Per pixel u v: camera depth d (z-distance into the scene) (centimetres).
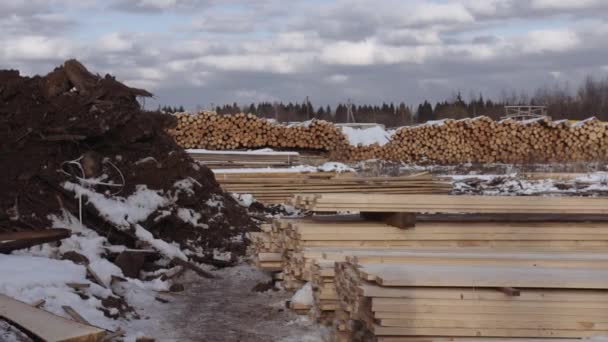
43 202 934
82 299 684
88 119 1013
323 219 827
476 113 5819
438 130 2647
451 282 541
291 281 821
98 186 991
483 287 546
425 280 539
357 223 780
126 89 1091
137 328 687
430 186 1780
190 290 888
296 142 2533
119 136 1059
